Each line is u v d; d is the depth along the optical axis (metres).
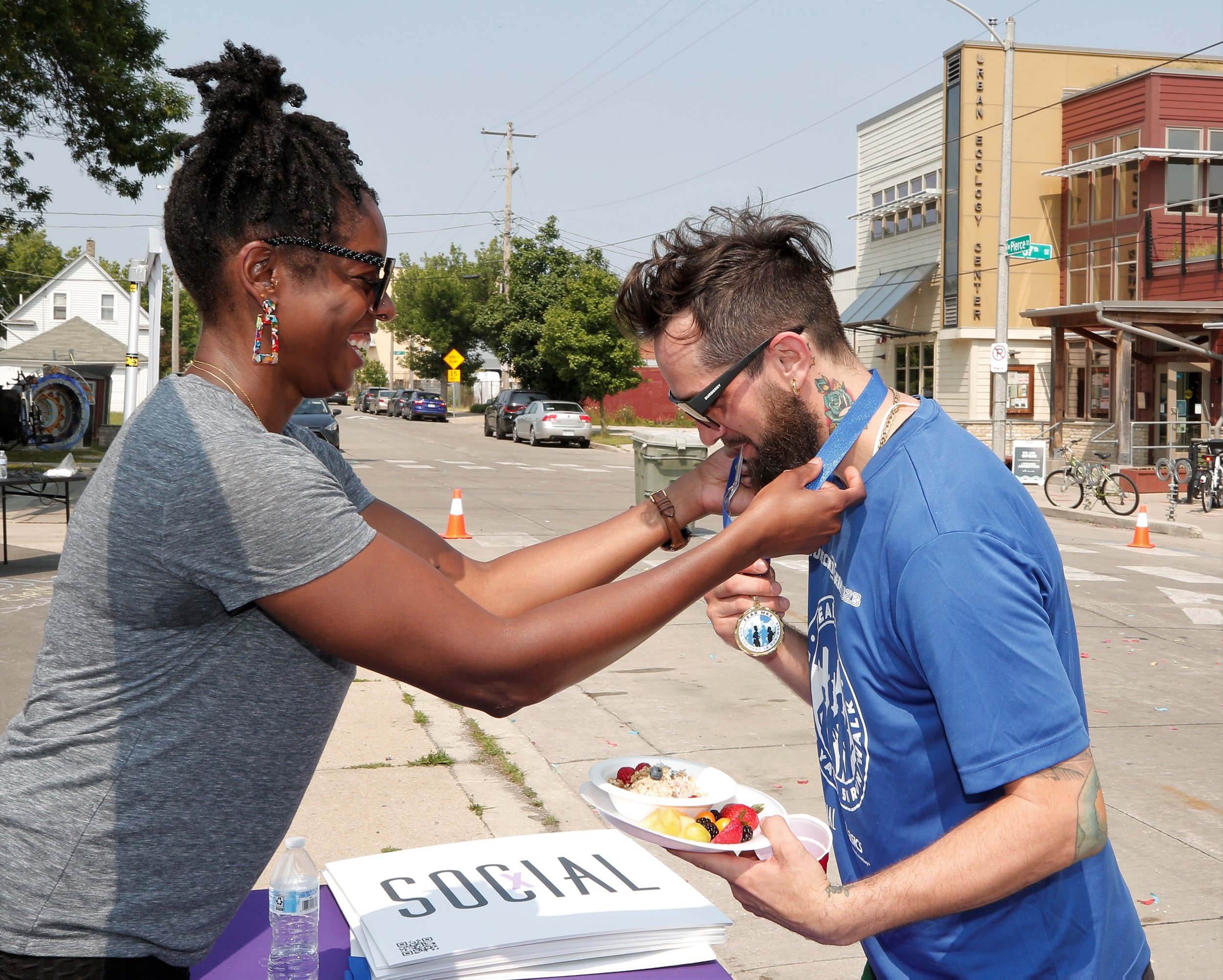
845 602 1.34
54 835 1.21
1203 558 12.26
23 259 67.06
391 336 82.75
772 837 1.27
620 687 6.25
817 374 1.36
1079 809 1.17
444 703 5.71
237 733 1.25
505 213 45.22
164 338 54.09
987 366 26.45
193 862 1.26
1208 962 3.23
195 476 1.16
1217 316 20.25
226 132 1.26
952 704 1.19
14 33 15.30
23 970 1.23
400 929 1.61
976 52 25.73
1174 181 23.14
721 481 1.75
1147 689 6.50
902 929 1.35
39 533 11.59
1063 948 1.29
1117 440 20.14
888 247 30.11
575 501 16.62
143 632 1.21
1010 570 1.19
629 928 1.61
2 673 5.88
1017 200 26.12
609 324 35.12
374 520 1.71
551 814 4.17
